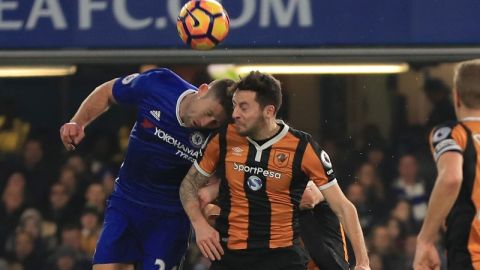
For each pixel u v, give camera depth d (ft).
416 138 111.96
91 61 100.01
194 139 64.85
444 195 52.54
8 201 114.01
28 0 100.01
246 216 61.72
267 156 60.85
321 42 98.17
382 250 108.27
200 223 62.34
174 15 98.73
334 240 65.72
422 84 111.55
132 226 68.64
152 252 68.64
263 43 98.27
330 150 112.27
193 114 62.90
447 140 53.36
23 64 100.48
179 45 99.04
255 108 59.47
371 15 98.17
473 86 53.88
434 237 53.26
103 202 113.19
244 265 62.28
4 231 113.29
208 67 108.47
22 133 115.96
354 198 111.04
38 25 100.07
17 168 115.24
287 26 98.27
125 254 69.05
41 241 112.68
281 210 61.62
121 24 99.35
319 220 65.67
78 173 114.42
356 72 106.73
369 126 112.47
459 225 54.29
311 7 98.07
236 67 106.11
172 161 65.98
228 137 61.46
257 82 59.47
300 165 60.75
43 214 113.70
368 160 112.37
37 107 115.75
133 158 67.05
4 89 115.96
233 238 62.13
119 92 66.95
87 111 67.72
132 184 68.39
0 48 100.58
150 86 65.41
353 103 111.96
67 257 111.45
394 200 110.83
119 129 116.06
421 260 53.26
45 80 115.03
